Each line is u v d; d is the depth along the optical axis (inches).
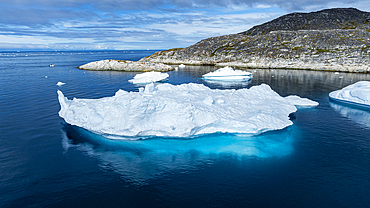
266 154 600.1
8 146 637.3
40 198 427.5
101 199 427.8
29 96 1230.3
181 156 594.9
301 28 4906.5
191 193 446.3
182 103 692.7
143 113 673.6
